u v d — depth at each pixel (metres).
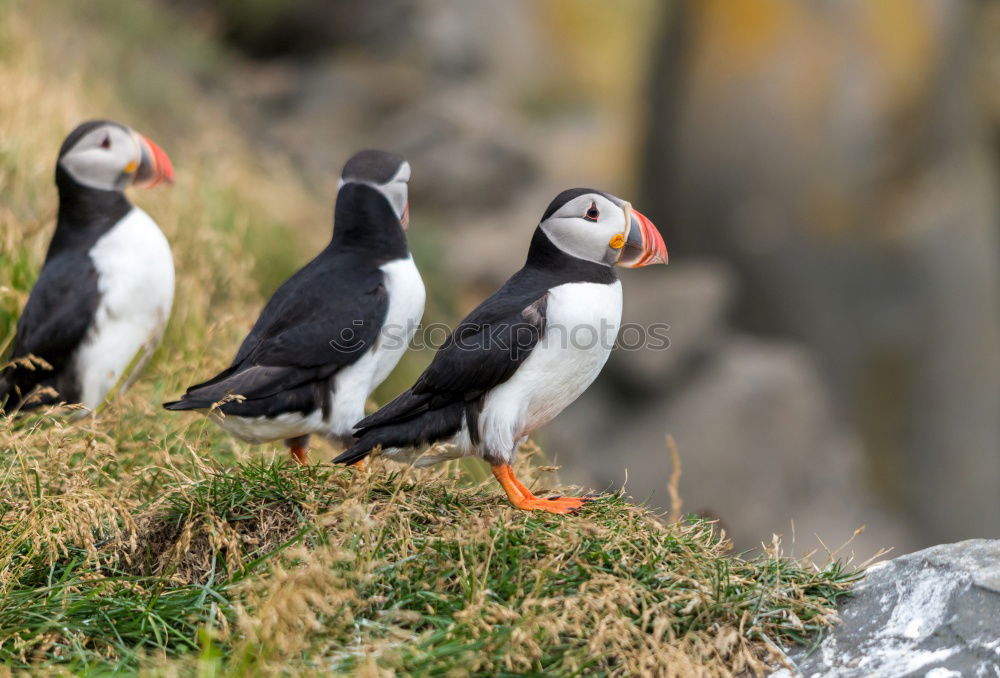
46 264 8.15
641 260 6.18
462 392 5.96
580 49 29.78
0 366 8.38
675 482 6.61
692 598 5.19
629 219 6.12
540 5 29.77
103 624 5.20
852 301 20.69
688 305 19.45
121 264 7.97
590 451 17.59
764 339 20.91
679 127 21.88
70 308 7.84
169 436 7.63
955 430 20.44
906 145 20.77
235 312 9.59
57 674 4.71
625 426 18.11
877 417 20.62
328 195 19.03
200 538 5.92
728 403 18.33
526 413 6.12
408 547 5.50
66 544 5.98
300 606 4.54
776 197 20.97
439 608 5.18
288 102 23.84
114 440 7.07
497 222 23.14
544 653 4.93
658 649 4.81
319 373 6.55
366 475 6.04
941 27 20.88
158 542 6.07
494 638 4.78
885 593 5.24
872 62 20.66
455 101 25.34
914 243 20.44
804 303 20.81
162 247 8.23
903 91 20.64
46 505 5.88
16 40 13.79
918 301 20.45
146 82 17.92
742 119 21.16
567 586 5.29
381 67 25.31
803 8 20.92
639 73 24.38
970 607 4.88
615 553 5.50
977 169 21.41
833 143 20.75
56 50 15.82
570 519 5.76
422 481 6.48
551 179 24.56
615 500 6.22
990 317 20.70
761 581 5.43
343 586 5.02
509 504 6.14
